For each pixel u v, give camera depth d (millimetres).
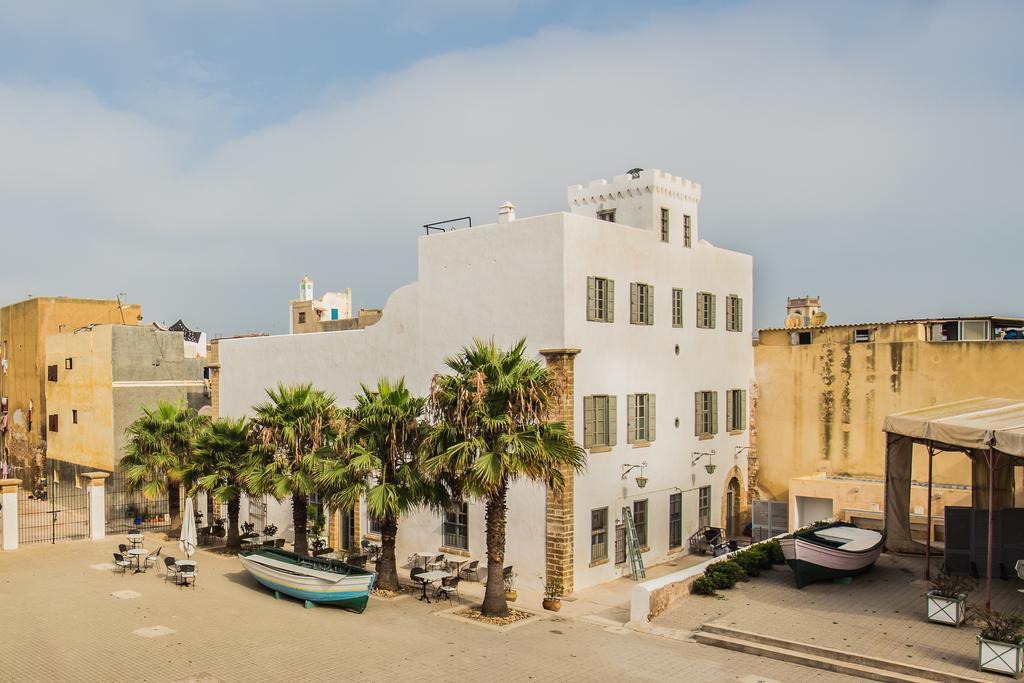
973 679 14539
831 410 31203
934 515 26250
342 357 29797
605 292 24844
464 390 19297
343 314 53219
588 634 18688
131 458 32375
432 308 26656
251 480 25500
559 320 23188
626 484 25594
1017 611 18297
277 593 22312
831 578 21547
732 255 31922
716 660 16656
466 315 25656
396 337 27875
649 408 26766
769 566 23250
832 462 31141
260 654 17094
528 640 18188
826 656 16297
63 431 46062
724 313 31359
